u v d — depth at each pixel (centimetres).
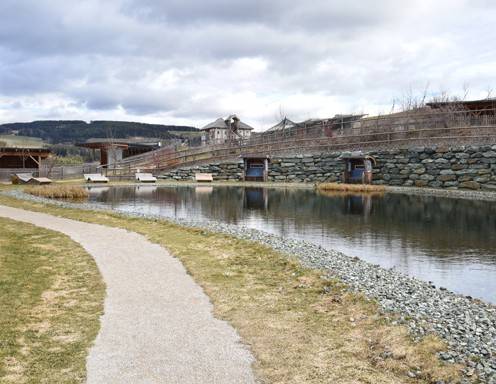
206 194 3453
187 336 705
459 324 770
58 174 4775
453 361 631
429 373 603
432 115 4534
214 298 891
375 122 5206
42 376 574
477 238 1691
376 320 784
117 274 1050
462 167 3609
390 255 1419
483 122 4062
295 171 4575
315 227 1934
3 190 3259
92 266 1117
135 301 862
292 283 1007
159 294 908
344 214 2333
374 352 667
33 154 4781
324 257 1300
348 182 4178
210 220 2105
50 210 2205
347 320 789
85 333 708
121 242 1429
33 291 905
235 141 5312
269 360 633
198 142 5828
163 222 1844
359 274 1111
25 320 753
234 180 4800
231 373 591
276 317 799
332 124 4984
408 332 727
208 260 1204
